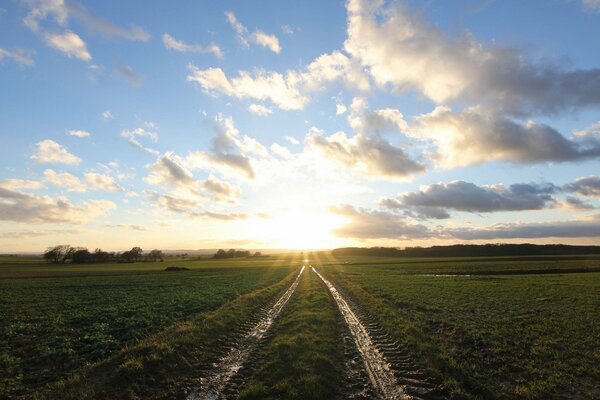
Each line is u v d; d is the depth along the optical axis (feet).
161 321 82.23
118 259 649.61
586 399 38.40
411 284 169.27
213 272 312.09
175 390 40.09
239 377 44.34
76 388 39.68
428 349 54.13
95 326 77.87
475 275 243.40
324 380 41.14
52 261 606.14
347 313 91.61
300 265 437.99
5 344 63.10
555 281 177.17
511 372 46.68
